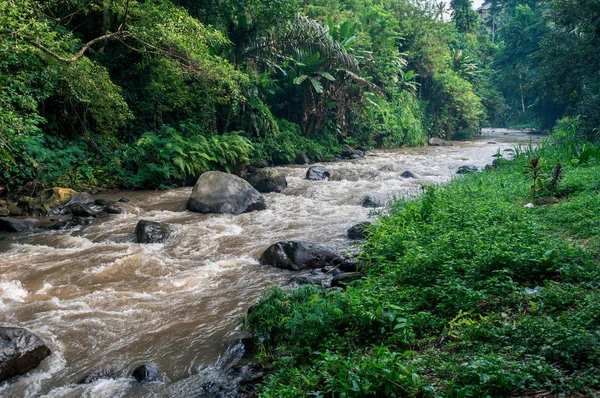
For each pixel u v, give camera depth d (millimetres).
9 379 4430
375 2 33406
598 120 16812
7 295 6367
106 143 14914
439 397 2934
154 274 7223
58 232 9594
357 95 24062
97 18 15906
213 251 8422
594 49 18891
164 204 12344
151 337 5207
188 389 4164
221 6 17531
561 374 2975
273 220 10602
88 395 4137
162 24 11078
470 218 7348
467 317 4262
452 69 40812
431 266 5473
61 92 12836
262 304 5160
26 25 8398
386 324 4344
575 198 8352
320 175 16328
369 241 7625
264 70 20562
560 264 4844
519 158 15375
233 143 16750
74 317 5707
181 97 15617
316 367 3912
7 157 10555
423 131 31828
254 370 4387
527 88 22312
